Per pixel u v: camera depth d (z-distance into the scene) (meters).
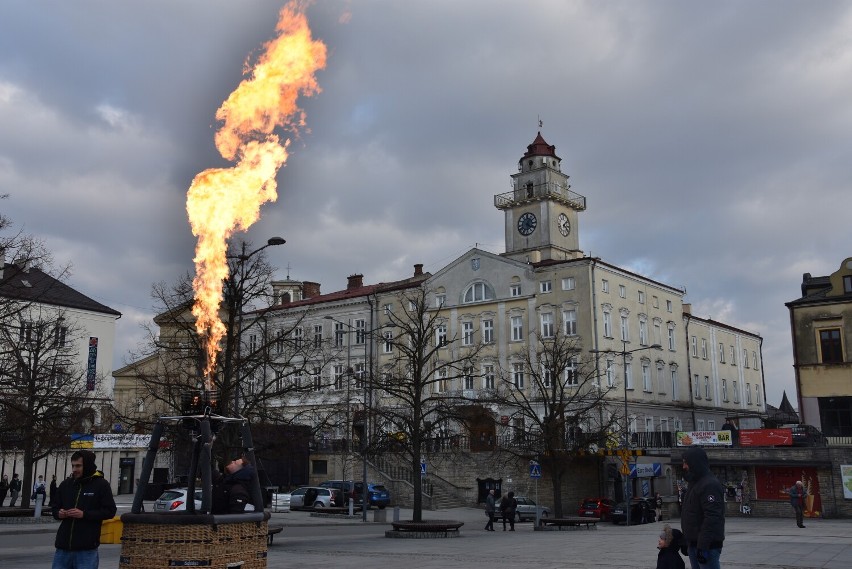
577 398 50.28
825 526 33.81
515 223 72.19
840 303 47.97
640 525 40.16
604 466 52.00
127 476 56.62
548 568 17.08
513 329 61.34
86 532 9.18
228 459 26.77
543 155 72.62
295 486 58.12
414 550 22.69
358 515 45.19
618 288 61.78
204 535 8.91
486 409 48.31
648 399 62.72
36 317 52.06
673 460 47.47
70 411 38.41
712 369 75.25
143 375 29.86
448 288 65.25
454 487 53.59
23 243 28.77
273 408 29.62
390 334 65.75
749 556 19.38
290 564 18.08
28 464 34.53
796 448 42.91
